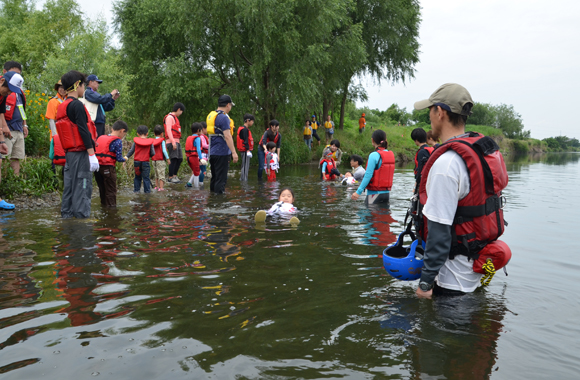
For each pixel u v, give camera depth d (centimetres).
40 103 940
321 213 530
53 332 182
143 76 1875
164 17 1827
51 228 417
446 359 159
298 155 2086
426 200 233
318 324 191
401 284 250
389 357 160
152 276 262
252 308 210
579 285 251
